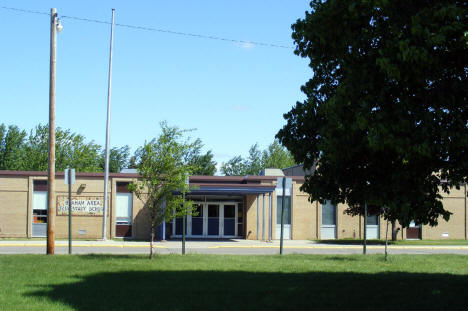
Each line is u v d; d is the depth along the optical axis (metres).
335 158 8.98
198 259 17.41
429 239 35.59
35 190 31.67
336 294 10.77
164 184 17.41
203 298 10.08
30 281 11.70
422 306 9.76
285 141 10.77
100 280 12.03
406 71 7.97
